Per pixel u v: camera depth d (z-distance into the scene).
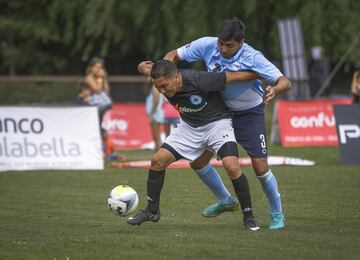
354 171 34.38
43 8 80.31
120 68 85.62
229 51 19.05
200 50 20.00
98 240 18.41
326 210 23.25
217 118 19.52
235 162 19.39
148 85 41.06
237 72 18.97
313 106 47.91
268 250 17.14
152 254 16.73
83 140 36.56
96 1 71.31
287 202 24.94
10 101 63.88
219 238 18.64
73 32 79.75
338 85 78.00
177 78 18.92
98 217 22.19
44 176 32.69
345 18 72.25
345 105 38.59
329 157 41.53
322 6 71.62
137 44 76.00
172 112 42.25
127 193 19.94
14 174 33.28
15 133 35.47
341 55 72.50
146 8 70.44
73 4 75.88
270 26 72.06
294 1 69.56
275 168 35.97
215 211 21.25
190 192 27.58
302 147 46.16
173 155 19.66
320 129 47.72
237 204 21.11
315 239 18.48
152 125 40.50
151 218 19.81
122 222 21.31
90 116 36.75
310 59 69.50
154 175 19.73
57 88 64.75
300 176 32.34
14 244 17.88
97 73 42.44
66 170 35.31
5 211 23.27
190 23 68.25
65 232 19.61
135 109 53.19
